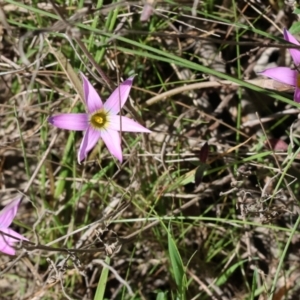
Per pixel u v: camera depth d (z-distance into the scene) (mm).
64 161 349
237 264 342
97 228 346
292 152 333
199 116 354
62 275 331
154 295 355
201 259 351
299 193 344
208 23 351
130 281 354
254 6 350
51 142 344
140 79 352
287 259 351
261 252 355
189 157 351
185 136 346
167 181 346
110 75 347
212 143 350
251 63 355
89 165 354
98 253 346
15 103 355
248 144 351
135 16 346
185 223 342
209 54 355
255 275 328
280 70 300
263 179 347
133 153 339
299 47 295
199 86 333
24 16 354
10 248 306
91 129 305
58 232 354
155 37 350
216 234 351
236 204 337
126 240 330
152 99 340
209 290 341
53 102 348
